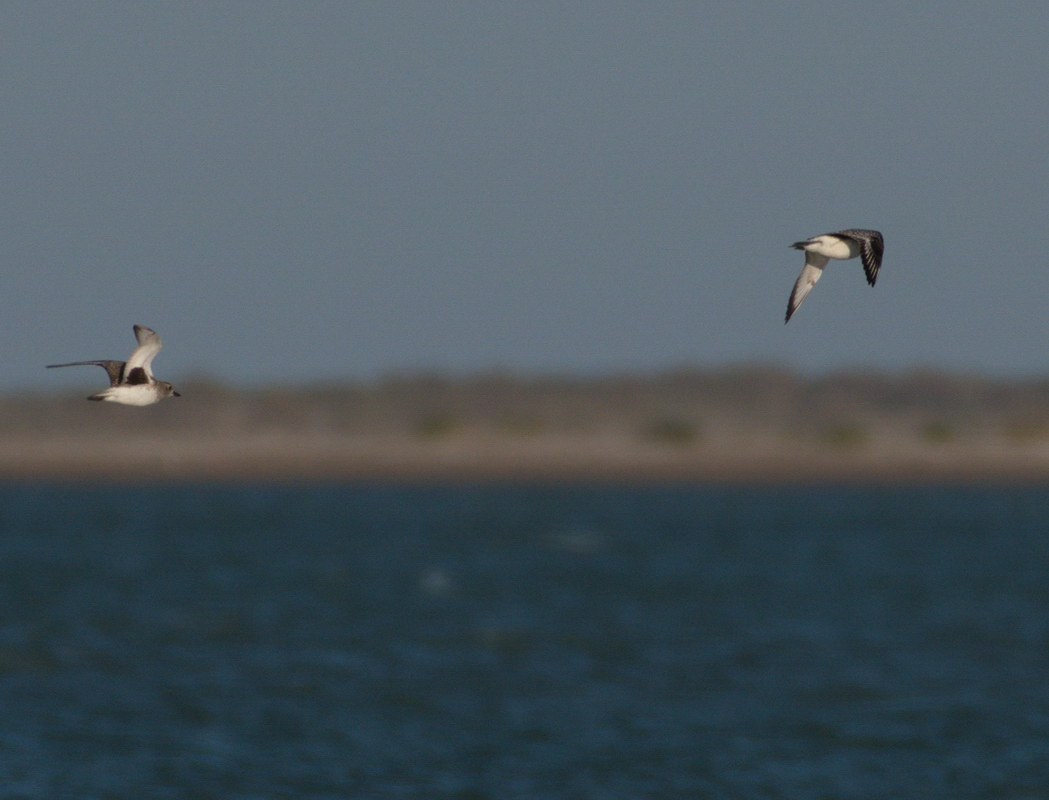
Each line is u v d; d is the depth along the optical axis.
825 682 44.91
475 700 42.28
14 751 36.03
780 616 58.94
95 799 32.22
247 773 34.25
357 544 89.38
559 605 62.41
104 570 76.12
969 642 52.31
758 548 86.69
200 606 62.38
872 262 19.55
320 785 33.38
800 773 34.31
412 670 47.12
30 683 44.69
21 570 76.12
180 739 37.50
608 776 34.06
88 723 39.28
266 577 73.06
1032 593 65.94
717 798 32.44
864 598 64.50
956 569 75.94
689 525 102.19
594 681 45.22
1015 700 42.09
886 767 34.91
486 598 64.69
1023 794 32.62
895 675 46.09
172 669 47.22
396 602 63.66
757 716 40.19
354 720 39.75
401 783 33.47
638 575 73.56
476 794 32.62
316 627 56.31
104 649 51.09
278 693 43.38
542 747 36.78
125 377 19.77
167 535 95.25
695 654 49.97
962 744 37.00
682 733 38.22
